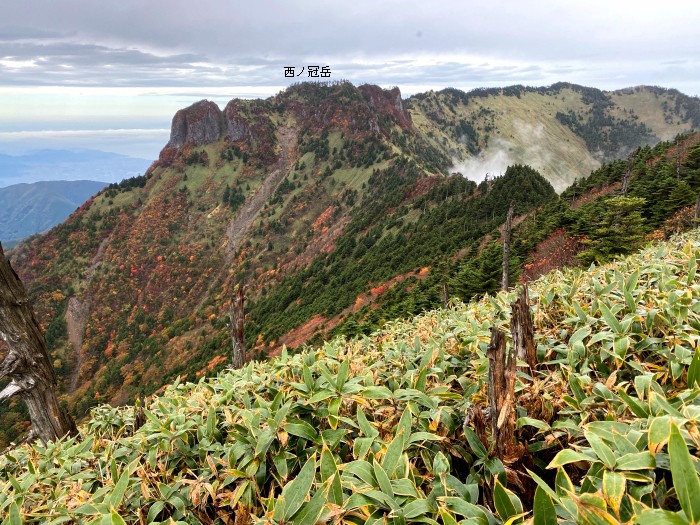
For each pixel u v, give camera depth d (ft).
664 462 5.18
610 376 8.63
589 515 4.61
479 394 9.21
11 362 18.11
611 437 6.03
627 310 12.21
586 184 231.71
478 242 226.38
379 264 348.79
